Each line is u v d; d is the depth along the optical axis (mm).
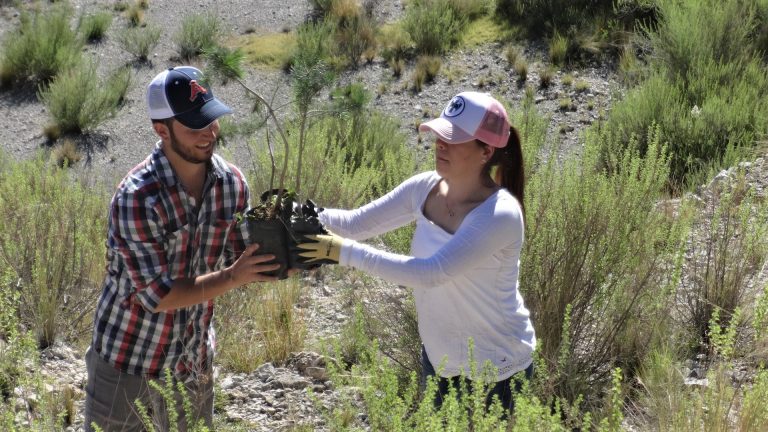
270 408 4297
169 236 2783
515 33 15328
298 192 2881
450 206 2945
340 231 3197
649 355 4047
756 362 3822
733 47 11430
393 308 4629
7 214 6098
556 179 5160
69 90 14516
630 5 14578
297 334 4984
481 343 2922
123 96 15477
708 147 9180
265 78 14891
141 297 2752
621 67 13523
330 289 5891
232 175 2891
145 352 2916
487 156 2863
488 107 2809
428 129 2842
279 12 17438
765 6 11906
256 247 2793
